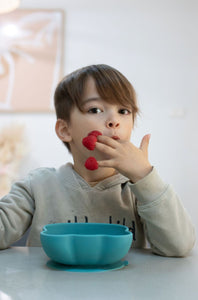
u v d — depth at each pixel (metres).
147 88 2.67
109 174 0.77
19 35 2.66
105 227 0.61
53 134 2.62
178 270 0.52
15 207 0.74
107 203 0.76
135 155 0.61
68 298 0.39
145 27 2.70
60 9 2.69
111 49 2.70
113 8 2.71
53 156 2.60
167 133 2.63
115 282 0.45
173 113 2.64
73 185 0.77
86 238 0.51
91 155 0.72
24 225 0.76
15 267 0.53
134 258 0.61
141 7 2.71
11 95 2.63
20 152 2.57
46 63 2.66
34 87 2.64
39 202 0.77
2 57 2.65
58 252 0.51
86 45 2.70
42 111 2.63
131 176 0.62
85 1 2.70
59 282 0.45
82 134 0.72
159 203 0.60
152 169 0.62
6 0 1.70
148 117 2.64
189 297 0.39
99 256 0.52
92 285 0.43
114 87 0.71
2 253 0.65
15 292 0.41
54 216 0.77
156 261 0.59
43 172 0.82
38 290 0.41
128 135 0.72
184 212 0.63
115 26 2.71
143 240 0.77
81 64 2.69
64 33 2.69
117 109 0.71
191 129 2.63
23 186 0.78
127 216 0.75
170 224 0.61
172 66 2.68
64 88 0.78
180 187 2.61
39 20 2.67
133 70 2.69
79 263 0.52
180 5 2.70
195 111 2.65
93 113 0.71
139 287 0.43
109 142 0.61
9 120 2.61
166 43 2.69
